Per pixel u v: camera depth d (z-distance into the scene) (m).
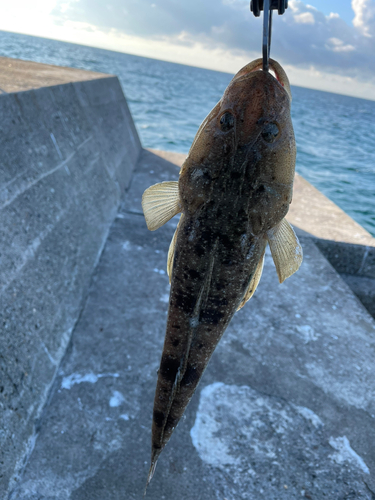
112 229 1.07
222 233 0.27
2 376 0.48
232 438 0.54
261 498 0.48
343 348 0.74
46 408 0.55
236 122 0.27
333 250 1.14
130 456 0.50
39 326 0.60
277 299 0.87
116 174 1.30
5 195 0.61
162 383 0.31
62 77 1.19
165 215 0.31
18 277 0.58
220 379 0.64
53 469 0.48
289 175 0.28
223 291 0.28
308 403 0.61
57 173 0.83
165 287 0.87
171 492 0.47
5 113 0.69
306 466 0.52
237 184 0.27
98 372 0.62
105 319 0.74
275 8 0.23
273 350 0.72
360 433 0.57
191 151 0.29
